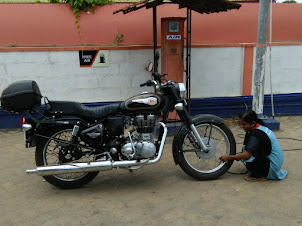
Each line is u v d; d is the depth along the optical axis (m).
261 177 3.32
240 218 2.59
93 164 3.00
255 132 3.21
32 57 5.49
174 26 4.99
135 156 3.05
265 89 6.20
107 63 5.69
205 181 3.37
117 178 3.54
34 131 3.03
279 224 2.48
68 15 5.65
